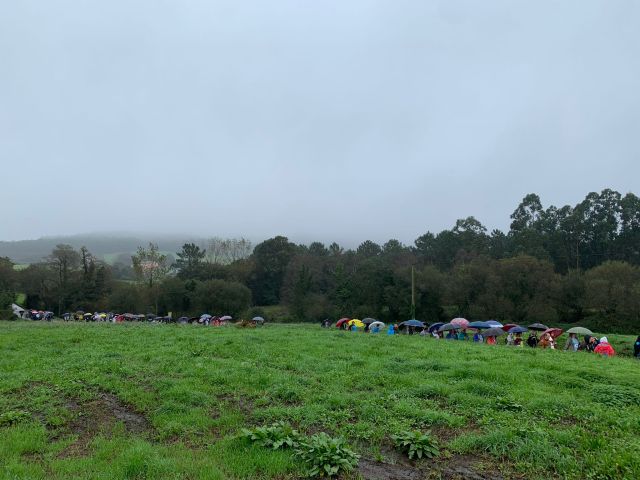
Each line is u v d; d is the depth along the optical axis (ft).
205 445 26.20
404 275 229.45
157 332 76.69
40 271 286.66
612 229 283.79
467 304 215.31
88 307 277.44
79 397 34.91
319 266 335.88
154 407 32.60
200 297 247.29
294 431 26.37
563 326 186.09
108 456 24.47
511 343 82.84
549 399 32.17
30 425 29.30
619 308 179.11
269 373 40.96
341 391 35.63
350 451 23.67
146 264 291.79
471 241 328.08
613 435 26.50
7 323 124.77
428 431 27.12
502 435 25.77
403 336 83.66
